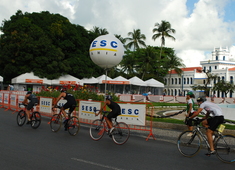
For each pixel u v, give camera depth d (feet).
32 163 18.33
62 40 135.85
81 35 146.51
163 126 36.63
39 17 139.03
